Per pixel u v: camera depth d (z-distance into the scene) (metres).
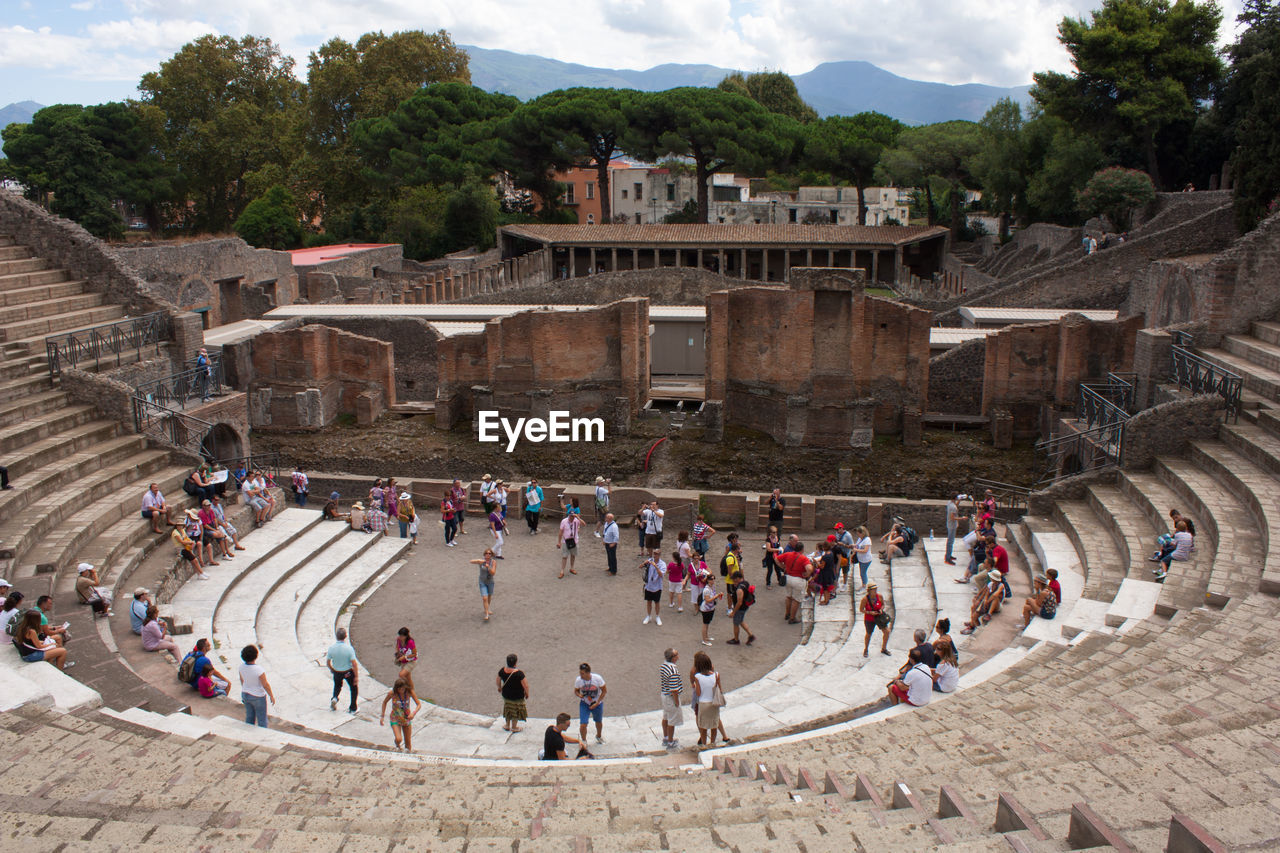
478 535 31.39
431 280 68.19
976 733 14.23
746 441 38.69
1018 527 28.06
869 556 25.41
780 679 20.88
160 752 13.79
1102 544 24.48
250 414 41.62
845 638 22.88
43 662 17.08
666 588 26.83
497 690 20.77
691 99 90.25
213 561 25.62
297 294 64.50
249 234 87.06
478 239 90.00
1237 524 22.00
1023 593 23.59
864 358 36.91
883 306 37.44
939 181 90.75
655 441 38.62
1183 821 7.43
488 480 31.19
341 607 25.09
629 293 67.75
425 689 20.81
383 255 78.31
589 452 38.50
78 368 30.17
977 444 37.38
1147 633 17.80
